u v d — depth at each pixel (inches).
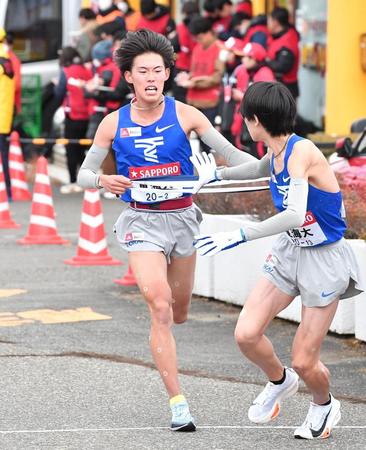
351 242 650.8
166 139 501.4
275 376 486.0
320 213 465.7
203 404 543.5
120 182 497.4
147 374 599.5
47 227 1054.4
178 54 1371.8
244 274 748.0
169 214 506.6
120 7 1508.4
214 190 510.9
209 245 457.4
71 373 601.9
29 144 1578.5
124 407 539.5
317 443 481.1
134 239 505.0
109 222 1173.1
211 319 730.2
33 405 543.2
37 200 1054.4
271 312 477.1
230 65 1247.5
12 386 577.0
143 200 503.5
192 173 514.3
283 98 457.1
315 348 473.4
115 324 719.1
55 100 1438.2
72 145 1419.8
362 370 601.6
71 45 1545.3
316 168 461.1
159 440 485.7
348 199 731.4
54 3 1641.2
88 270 916.6
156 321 499.8
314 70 1465.3
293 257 474.9
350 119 1385.3
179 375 595.5
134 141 502.0
